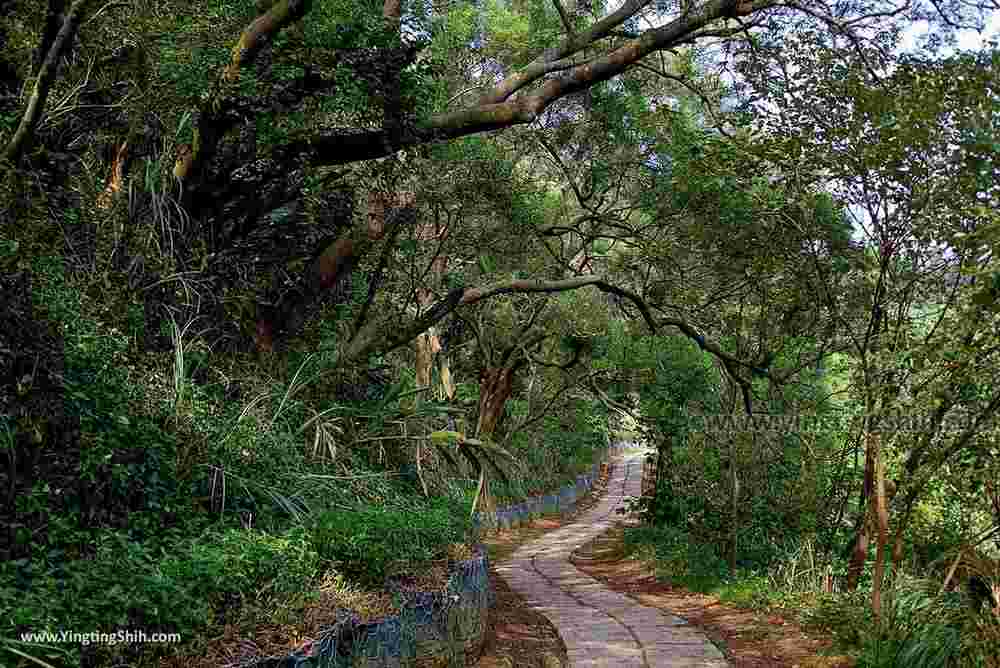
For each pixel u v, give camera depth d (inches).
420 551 320.2
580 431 1199.6
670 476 706.8
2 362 216.7
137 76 343.6
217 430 279.3
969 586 309.0
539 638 398.6
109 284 299.6
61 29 248.5
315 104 378.9
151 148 367.9
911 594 311.9
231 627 195.9
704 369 692.7
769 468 559.8
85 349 241.6
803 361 524.1
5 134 284.7
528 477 1017.5
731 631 395.2
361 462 392.5
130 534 211.8
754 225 489.7
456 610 316.8
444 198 538.6
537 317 747.4
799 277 442.0
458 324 774.5
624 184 655.8
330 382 418.6
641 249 620.4
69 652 155.6
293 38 349.4
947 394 316.8
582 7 592.1
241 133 383.2
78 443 223.5
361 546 267.7
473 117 402.0
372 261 527.5
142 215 337.4
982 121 305.3
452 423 506.9
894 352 324.5
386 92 371.2
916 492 344.2
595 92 610.5
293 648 194.1
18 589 172.6
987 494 335.6
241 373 352.2
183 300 341.1
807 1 419.8
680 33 415.2
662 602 490.0
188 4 336.8
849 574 387.9
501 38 675.4
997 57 311.0
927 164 319.6
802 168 385.7
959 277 319.6
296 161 392.2
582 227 762.8
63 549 198.8
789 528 541.0
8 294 225.9
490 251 650.2
